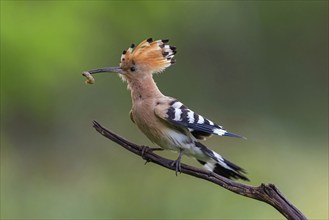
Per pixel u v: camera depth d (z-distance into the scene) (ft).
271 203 17.03
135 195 42.73
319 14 66.18
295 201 45.75
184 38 59.47
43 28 40.78
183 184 43.62
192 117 21.72
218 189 42.45
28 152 47.70
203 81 61.82
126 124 51.88
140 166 47.70
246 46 63.77
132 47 23.81
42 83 40.98
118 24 48.85
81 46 42.93
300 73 65.87
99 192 43.73
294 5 65.77
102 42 46.78
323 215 43.62
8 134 46.42
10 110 42.52
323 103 64.69
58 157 48.49
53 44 40.75
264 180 48.80
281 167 51.24
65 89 45.01
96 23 46.03
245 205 40.75
